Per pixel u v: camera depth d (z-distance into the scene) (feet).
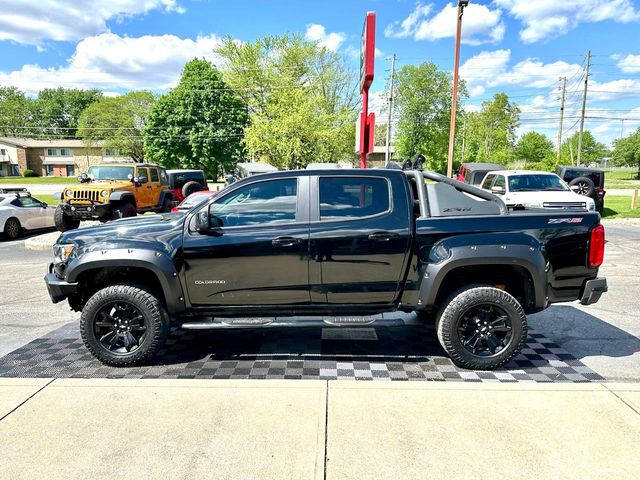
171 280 12.69
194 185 63.41
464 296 12.56
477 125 237.45
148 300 12.91
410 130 166.09
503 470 8.16
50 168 244.63
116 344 13.29
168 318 13.28
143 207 47.73
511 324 12.64
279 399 10.74
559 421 9.69
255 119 115.96
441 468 8.23
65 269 13.02
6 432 9.38
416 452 8.70
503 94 237.45
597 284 12.85
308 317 13.50
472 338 12.85
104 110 202.90
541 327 16.56
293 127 112.06
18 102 302.45
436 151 168.04
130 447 8.89
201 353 14.34
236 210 12.97
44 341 15.38
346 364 13.43
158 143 159.22
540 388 11.15
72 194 42.37
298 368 13.12
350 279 12.80
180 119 156.25
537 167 152.46
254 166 64.90
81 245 13.05
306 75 149.69
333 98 150.20
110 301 12.88
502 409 10.20
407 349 14.67
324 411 10.18
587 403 10.43
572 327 16.55
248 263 12.71
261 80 150.30
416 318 16.02
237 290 12.91
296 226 12.75
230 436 9.25
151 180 49.75
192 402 10.60
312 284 12.84
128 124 200.44
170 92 162.20
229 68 152.05
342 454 8.66
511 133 243.60
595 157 298.76
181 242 12.73
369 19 25.76
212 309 13.12
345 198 12.96
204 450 8.80
